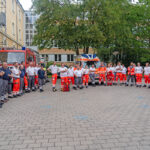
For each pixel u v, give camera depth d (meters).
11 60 12.81
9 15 26.19
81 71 13.04
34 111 6.64
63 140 4.07
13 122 5.38
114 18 19.34
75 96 9.94
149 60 27.41
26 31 42.88
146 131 4.60
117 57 32.44
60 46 21.69
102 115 6.06
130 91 11.77
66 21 19.44
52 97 9.66
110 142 3.95
